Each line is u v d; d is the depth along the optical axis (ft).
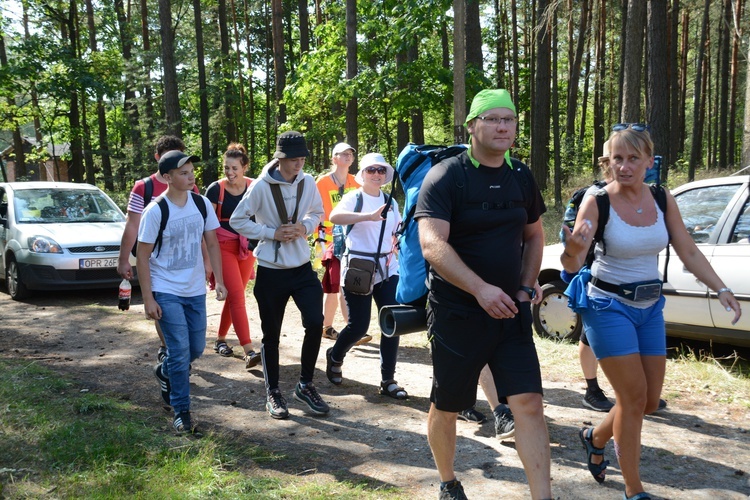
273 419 15.48
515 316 9.57
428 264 10.07
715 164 112.88
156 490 11.08
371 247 17.42
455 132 35.42
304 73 63.67
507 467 12.56
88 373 19.27
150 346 22.58
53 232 31.78
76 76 86.89
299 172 15.48
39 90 84.79
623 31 67.46
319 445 13.83
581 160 81.51
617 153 10.36
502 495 11.39
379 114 70.44
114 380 18.57
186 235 14.47
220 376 19.07
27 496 10.87
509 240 9.60
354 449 13.60
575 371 18.66
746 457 12.96
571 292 10.76
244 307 20.04
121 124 105.60
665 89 38.68
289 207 15.25
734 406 15.75
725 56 86.43
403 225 11.92
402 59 62.54
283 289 15.43
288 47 125.59
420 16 55.16
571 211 13.11
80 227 32.73
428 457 13.14
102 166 109.19
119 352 21.88
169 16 75.31
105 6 108.47
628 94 37.78
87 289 34.45
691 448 13.42
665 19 38.45
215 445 13.20
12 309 29.89
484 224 9.42
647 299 10.46
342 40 63.16
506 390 9.39
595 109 91.81
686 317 18.86
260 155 122.72
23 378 18.01
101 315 27.89
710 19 78.23
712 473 12.25
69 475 11.68
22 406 15.26
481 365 9.62
